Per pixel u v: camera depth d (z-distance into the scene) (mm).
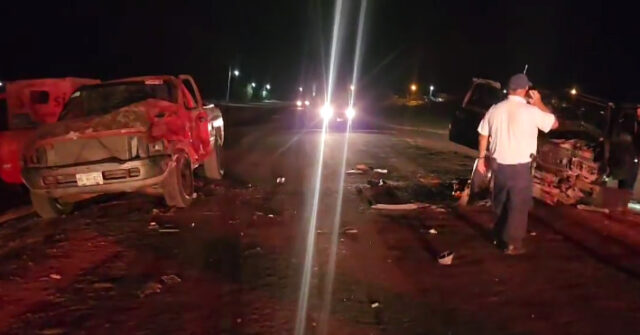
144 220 8938
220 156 12734
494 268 6570
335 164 14852
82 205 10406
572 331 4984
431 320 5211
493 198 7145
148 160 8930
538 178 9992
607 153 9359
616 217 8938
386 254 7109
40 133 9000
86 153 8992
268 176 13016
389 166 14500
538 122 6711
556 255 7027
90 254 7254
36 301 5742
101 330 5055
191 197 10023
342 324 5133
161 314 5379
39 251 7441
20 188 12508
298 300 5676
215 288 6012
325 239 7766
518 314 5332
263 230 8242
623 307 5488
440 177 12750
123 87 10719
